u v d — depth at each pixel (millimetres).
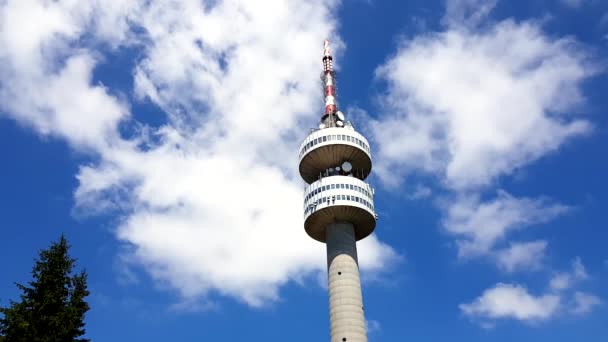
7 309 54531
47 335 54469
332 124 117438
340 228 103875
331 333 94375
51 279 57719
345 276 98312
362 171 114312
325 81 126562
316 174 114250
